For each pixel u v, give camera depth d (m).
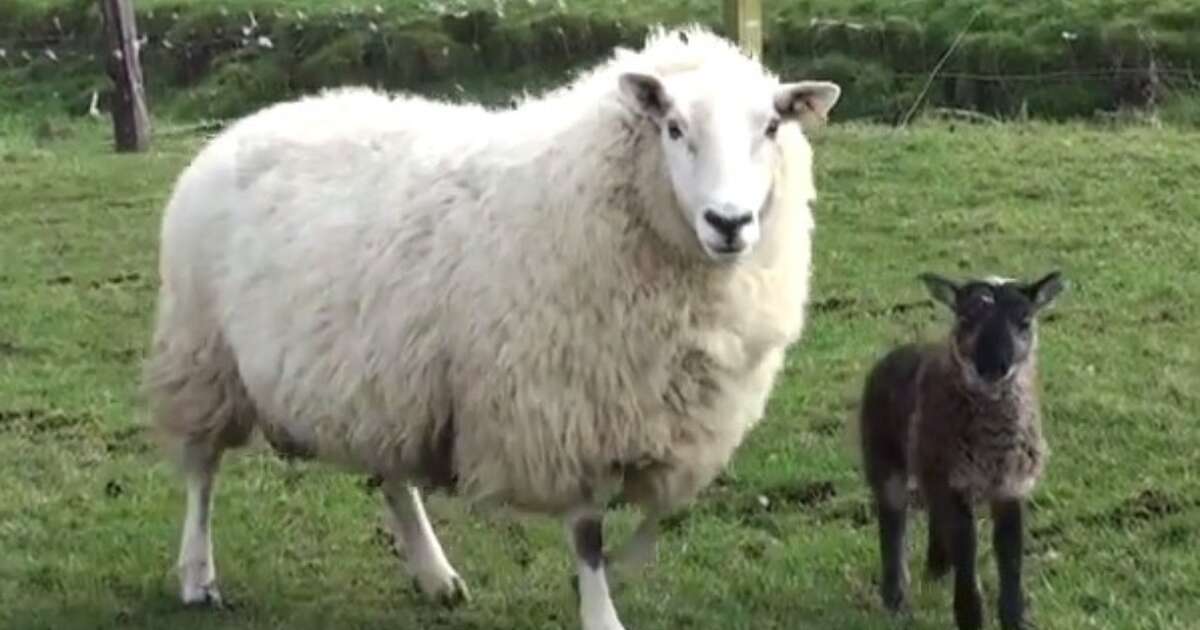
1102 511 9.75
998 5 24.42
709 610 8.79
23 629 8.84
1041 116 22.34
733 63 7.95
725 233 7.37
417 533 9.11
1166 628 8.25
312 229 8.45
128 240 17.86
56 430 12.41
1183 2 23.73
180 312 9.05
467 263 7.95
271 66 27.50
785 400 11.88
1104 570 9.09
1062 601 8.66
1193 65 22.53
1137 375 11.98
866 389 8.79
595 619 8.03
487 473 8.02
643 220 7.75
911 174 18.20
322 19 28.09
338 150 8.66
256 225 8.70
